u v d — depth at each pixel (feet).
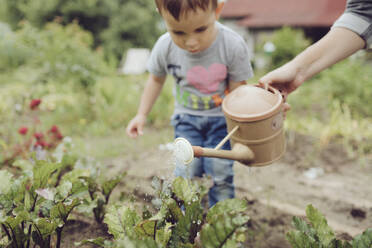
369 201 7.14
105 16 55.57
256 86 4.17
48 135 9.07
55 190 4.26
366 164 9.31
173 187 3.88
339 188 7.84
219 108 5.46
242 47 5.15
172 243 3.50
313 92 16.69
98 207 5.22
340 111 12.42
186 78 5.38
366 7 4.00
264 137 3.60
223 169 5.52
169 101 14.87
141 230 3.40
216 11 4.63
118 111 14.37
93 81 17.04
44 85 17.43
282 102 3.76
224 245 2.96
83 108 14.78
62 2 53.26
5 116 12.32
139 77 20.56
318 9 40.37
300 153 10.24
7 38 24.90
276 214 6.56
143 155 9.75
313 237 3.57
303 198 7.31
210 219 3.49
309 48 4.17
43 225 3.82
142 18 56.29
